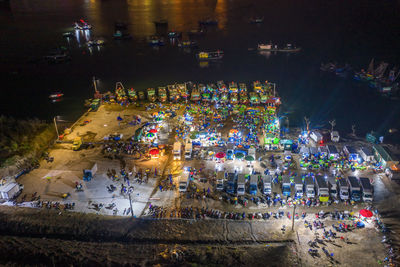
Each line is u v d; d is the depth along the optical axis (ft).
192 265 175.94
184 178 237.66
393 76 424.87
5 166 254.88
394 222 205.57
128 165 266.16
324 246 188.75
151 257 182.09
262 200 226.58
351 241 191.52
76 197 231.09
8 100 425.28
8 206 222.28
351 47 595.06
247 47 618.03
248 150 269.44
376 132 315.78
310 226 203.31
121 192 235.20
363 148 270.87
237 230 202.39
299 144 294.05
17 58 595.06
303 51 585.22
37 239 195.52
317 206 219.61
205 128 319.88
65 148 292.40
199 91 401.90
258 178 246.88
